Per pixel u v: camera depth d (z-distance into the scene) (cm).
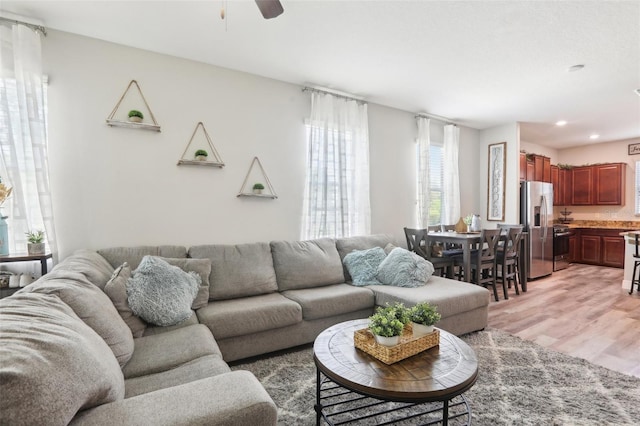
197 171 327
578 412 192
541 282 545
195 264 273
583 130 610
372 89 401
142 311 208
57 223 269
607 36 276
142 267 230
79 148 277
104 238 286
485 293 316
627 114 504
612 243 682
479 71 348
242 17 250
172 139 315
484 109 482
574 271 642
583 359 259
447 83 381
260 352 255
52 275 174
